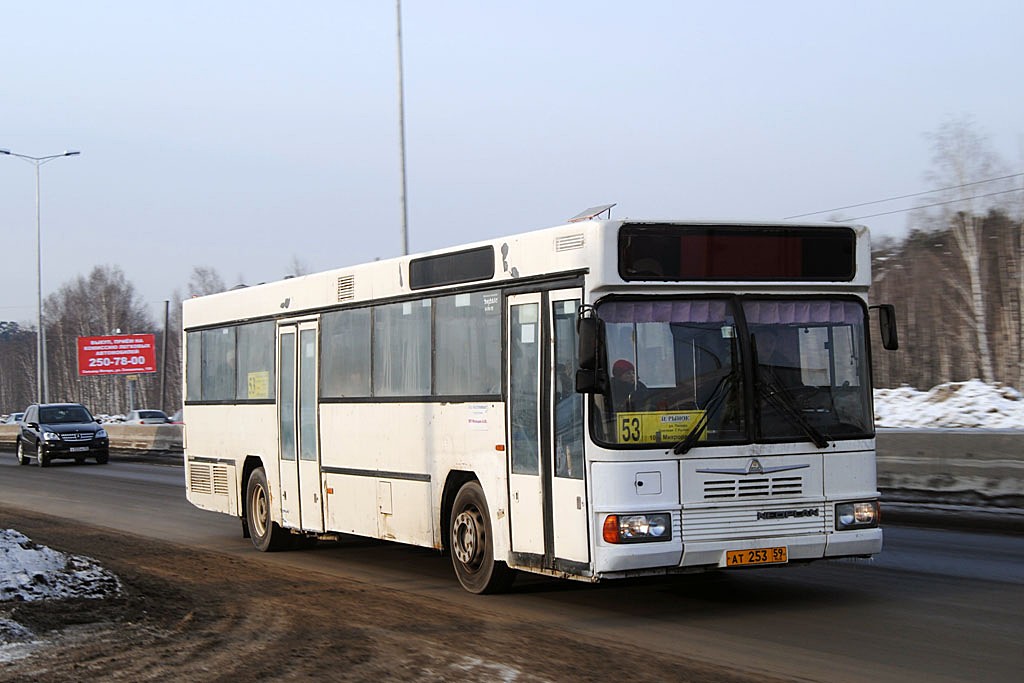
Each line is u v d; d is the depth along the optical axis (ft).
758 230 31.86
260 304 51.19
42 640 30.68
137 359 270.05
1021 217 171.94
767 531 30.91
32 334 416.67
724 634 29.04
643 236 30.91
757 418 31.19
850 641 27.71
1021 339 168.96
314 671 26.25
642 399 30.55
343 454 44.29
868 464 32.14
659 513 30.14
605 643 28.30
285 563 46.11
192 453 58.18
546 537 32.65
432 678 25.03
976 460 53.93
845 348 32.53
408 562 45.50
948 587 34.86
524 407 33.73
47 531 58.65
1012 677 23.89
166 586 39.73
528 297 33.65
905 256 199.21
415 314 39.83
